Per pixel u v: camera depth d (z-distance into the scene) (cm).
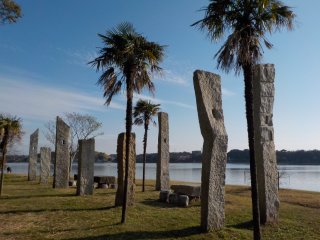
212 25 1295
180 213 1689
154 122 2803
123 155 1853
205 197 1407
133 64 1516
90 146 2344
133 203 1850
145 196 2236
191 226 1452
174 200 1942
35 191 2459
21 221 1484
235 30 1226
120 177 1850
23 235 1283
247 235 1369
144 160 2675
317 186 4397
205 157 1434
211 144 1418
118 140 1888
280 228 1498
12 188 2662
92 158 2342
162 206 1866
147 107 2780
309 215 1739
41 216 1580
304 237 1402
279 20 1273
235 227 1480
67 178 2767
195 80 1453
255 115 1628
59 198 2078
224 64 1244
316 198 2300
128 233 1342
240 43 1208
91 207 1798
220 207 1430
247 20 1245
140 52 1516
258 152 1600
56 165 2748
